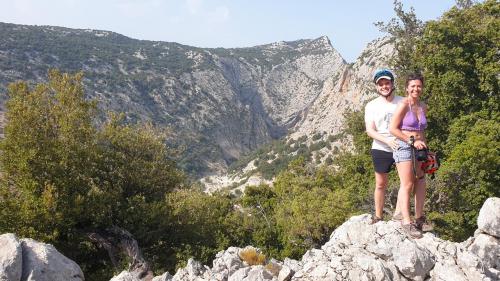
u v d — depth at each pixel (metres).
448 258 7.29
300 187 48.75
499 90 30.44
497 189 26.05
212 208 37.62
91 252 28.61
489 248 7.82
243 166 174.50
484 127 27.69
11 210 23.91
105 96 196.12
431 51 33.34
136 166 32.25
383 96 8.06
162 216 29.75
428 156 7.68
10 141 25.70
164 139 36.25
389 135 7.91
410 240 7.55
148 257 29.27
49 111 29.22
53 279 8.03
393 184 25.34
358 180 37.03
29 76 171.50
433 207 26.42
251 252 9.16
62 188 25.55
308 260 8.15
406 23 39.59
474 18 34.03
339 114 149.88
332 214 32.62
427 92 32.81
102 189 29.70
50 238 23.70
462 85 30.95
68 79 30.50
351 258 7.47
